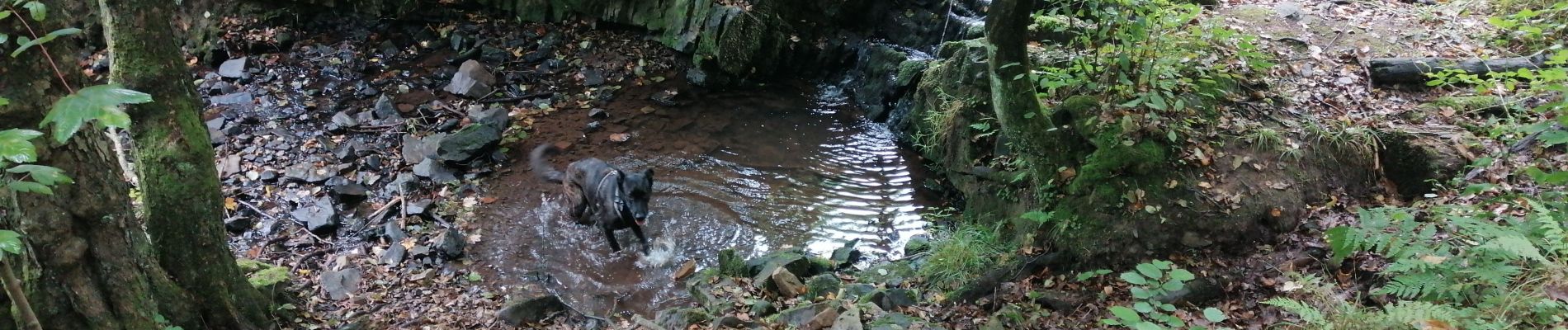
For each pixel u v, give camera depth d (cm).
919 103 846
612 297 597
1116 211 578
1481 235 391
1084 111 635
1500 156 571
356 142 798
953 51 829
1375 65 700
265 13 1015
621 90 961
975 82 757
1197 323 486
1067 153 607
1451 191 565
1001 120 601
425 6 1062
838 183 781
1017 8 541
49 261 359
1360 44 768
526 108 902
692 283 607
